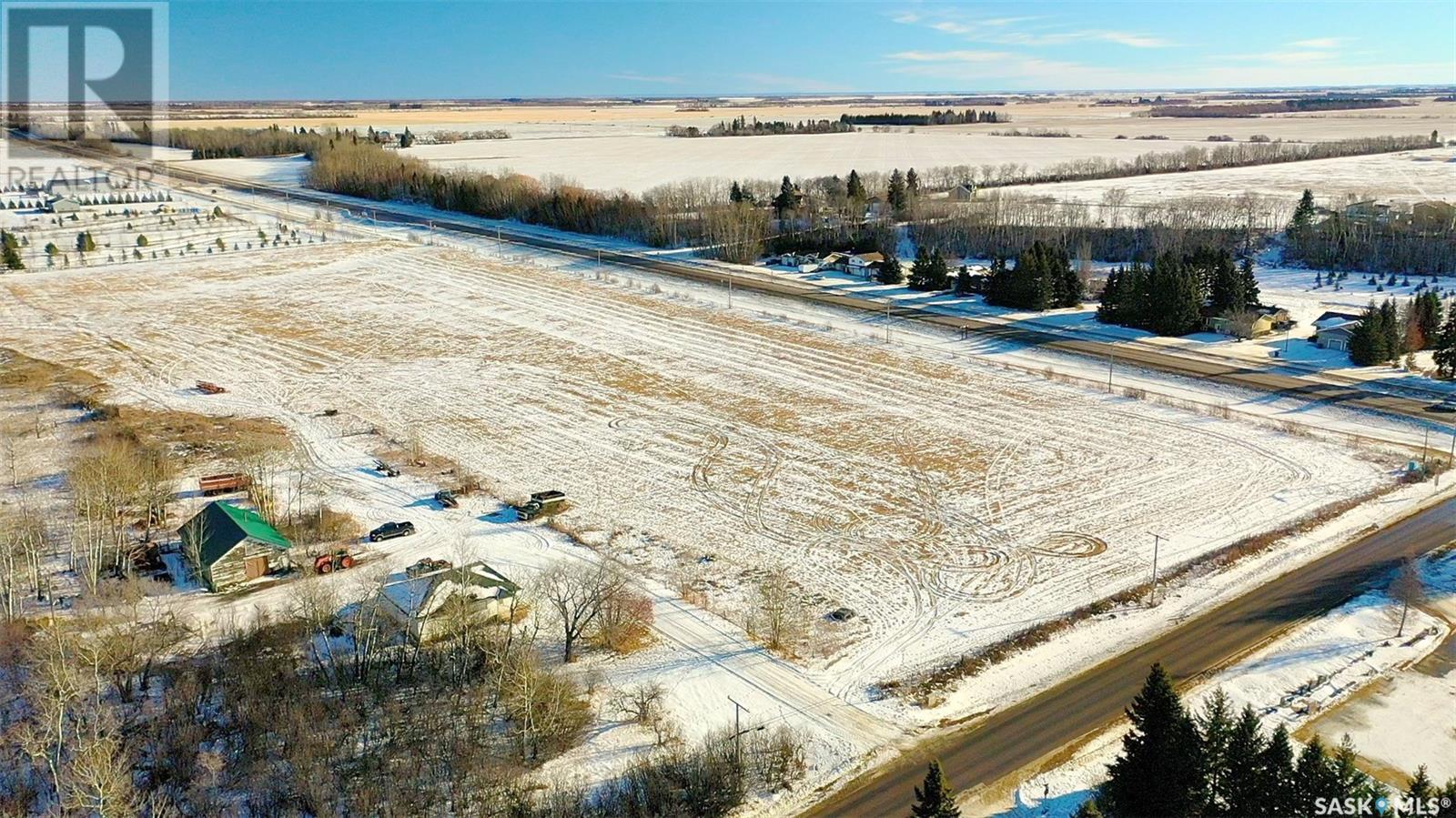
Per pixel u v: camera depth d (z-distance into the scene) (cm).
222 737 4481
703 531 6669
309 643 5153
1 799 4053
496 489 7381
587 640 5325
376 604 5172
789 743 4419
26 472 7381
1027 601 5716
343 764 4309
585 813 4009
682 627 5488
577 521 6825
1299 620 5419
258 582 5941
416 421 8806
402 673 4962
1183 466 7581
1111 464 7656
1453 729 4438
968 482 7394
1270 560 6097
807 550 6388
